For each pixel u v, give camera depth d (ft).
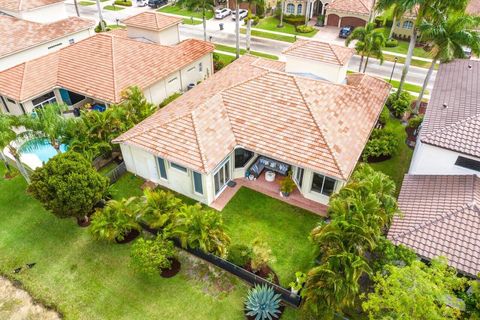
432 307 41.19
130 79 99.60
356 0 175.11
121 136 76.07
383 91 93.71
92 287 59.16
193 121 73.67
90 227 63.57
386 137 88.63
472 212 54.80
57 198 61.52
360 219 49.44
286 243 65.51
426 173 67.31
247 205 73.51
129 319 54.54
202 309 55.57
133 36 124.06
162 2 217.15
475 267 49.93
